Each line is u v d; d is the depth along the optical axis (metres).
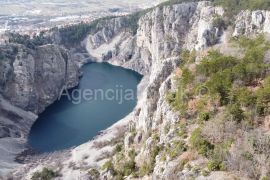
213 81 61.09
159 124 70.38
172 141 55.09
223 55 76.75
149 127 78.56
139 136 80.88
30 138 137.25
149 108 82.12
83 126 144.12
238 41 90.38
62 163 105.19
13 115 147.12
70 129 142.50
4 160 112.06
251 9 161.12
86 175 83.00
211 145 47.56
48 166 104.12
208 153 46.47
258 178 40.44
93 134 136.25
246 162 42.06
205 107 57.62
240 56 73.75
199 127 52.50
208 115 54.59
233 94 56.09
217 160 44.28
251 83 59.75
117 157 83.81
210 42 163.38
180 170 47.25
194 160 47.06
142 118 86.62
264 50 69.62
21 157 117.88
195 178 43.84
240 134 47.94
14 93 156.75
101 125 143.88
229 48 84.38
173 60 93.69
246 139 45.56
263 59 64.62
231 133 48.28
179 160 49.19
